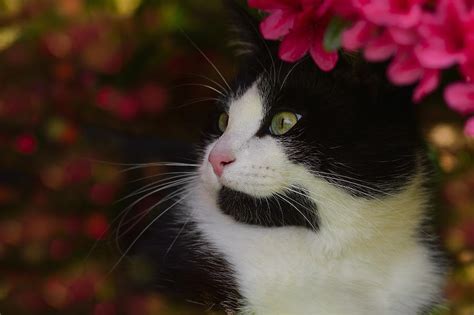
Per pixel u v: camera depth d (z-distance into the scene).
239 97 1.22
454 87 1.07
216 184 1.20
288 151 1.19
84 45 1.45
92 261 1.37
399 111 1.20
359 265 1.21
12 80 1.47
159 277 1.24
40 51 1.46
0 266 1.40
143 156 1.38
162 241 1.26
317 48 1.12
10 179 1.45
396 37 1.07
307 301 1.21
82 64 1.46
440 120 1.36
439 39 1.06
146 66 1.48
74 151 1.43
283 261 1.21
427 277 1.23
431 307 1.23
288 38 1.13
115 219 1.36
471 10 1.06
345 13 1.09
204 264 1.23
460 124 1.37
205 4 1.44
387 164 1.20
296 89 1.20
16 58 1.46
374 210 1.20
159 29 1.45
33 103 1.45
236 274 1.22
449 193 1.40
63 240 1.40
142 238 1.32
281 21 1.12
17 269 1.40
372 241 1.21
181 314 1.24
